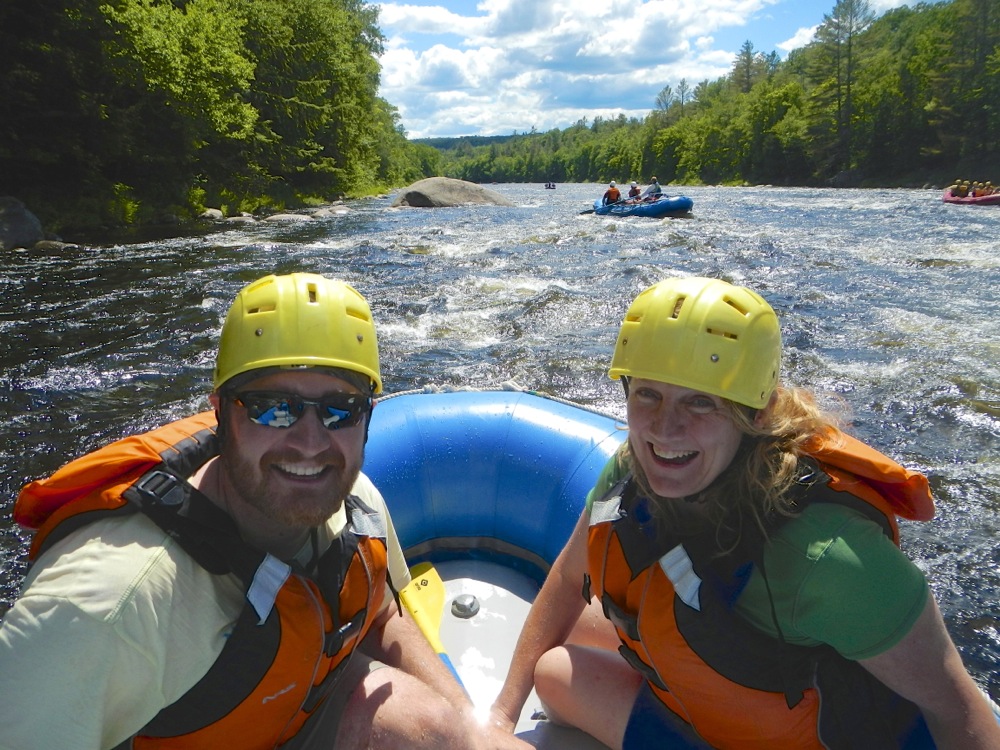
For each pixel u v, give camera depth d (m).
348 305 1.32
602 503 1.58
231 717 1.25
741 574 1.30
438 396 2.98
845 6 55.91
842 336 6.89
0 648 1.06
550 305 8.05
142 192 18.94
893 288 8.99
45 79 16.08
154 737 1.25
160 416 4.97
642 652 1.51
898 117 49.12
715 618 1.32
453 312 7.84
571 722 1.80
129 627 1.08
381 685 1.51
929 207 21.89
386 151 50.09
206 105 19.70
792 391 1.41
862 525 1.25
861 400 5.30
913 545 3.54
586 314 7.75
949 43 46.94
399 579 1.75
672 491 1.35
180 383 5.59
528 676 1.84
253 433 1.24
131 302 8.23
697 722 1.49
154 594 1.12
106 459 1.24
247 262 11.35
